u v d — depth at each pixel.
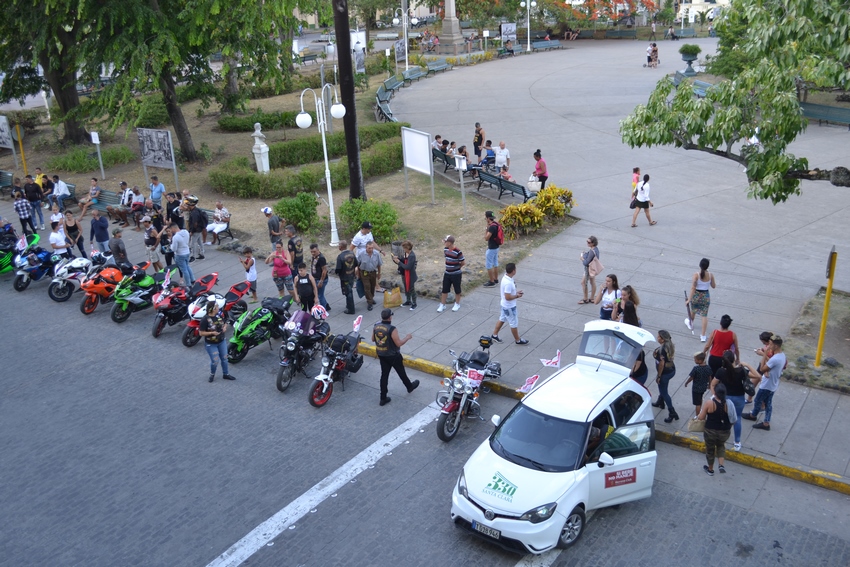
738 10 14.03
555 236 19.45
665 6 73.19
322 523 9.38
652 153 27.62
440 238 20.00
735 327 13.66
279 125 36.41
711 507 9.30
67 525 9.61
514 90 41.84
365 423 11.78
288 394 12.93
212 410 12.45
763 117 12.74
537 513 8.26
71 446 11.50
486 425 11.55
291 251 16.41
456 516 8.89
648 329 13.80
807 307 14.16
